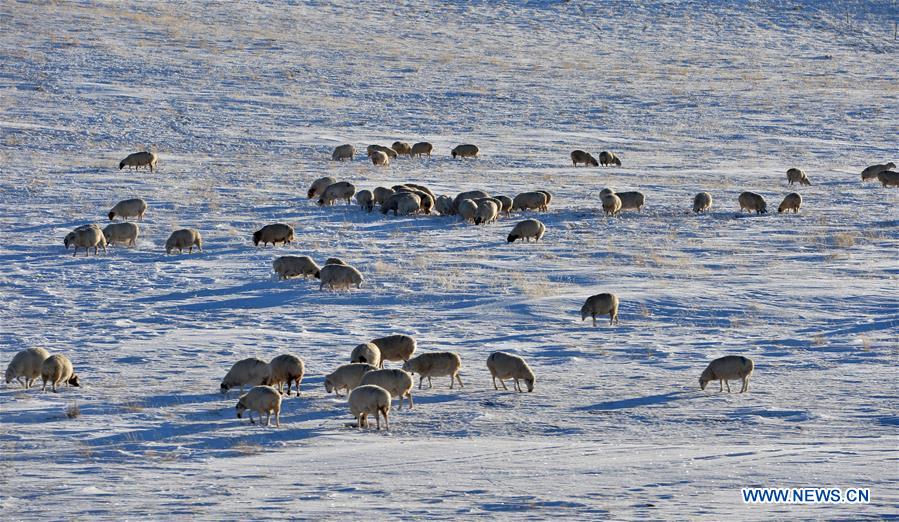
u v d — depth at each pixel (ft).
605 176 337.93
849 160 386.93
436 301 170.40
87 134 382.01
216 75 515.50
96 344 139.54
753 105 505.66
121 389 114.52
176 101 455.63
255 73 526.98
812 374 121.60
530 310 161.89
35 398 110.01
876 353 132.98
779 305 165.37
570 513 64.69
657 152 398.01
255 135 402.11
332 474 79.20
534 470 78.95
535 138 423.23
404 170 340.18
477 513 65.26
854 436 91.61
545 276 190.49
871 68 633.20
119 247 218.38
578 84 549.13
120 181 299.58
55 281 186.09
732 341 142.31
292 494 72.54
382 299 171.73
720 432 94.38
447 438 93.61
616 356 133.49
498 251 216.95
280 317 159.12
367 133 422.41
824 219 259.19
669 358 131.95
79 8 644.27
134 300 171.42
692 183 326.03
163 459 85.76
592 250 216.95
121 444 91.25
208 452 88.53
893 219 260.83
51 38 558.97
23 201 265.75
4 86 455.22
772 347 138.51
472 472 78.89
